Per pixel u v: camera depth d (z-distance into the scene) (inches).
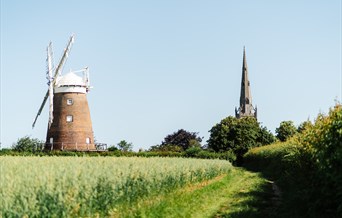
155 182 903.7
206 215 728.3
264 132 4023.1
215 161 1768.0
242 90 6658.5
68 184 568.7
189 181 1205.1
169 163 1135.0
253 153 2738.7
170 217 682.2
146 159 1218.6
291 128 4589.1
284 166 1242.0
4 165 674.2
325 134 611.8
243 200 916.6
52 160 891.4
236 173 1995.6
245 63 6712.6
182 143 4581.7
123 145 3228.3
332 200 581.6
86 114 2706.7
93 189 631.8
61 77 2716.5
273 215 702.5
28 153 1971.0
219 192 1085.1
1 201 454.9
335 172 555.8
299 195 692.7
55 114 2662.4
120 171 759.7
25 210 467.8
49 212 518.6
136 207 739.4
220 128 3971.5
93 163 835.4
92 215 618.8
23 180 511.8
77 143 2618.1
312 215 601.0
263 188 1184.2
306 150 780.0
